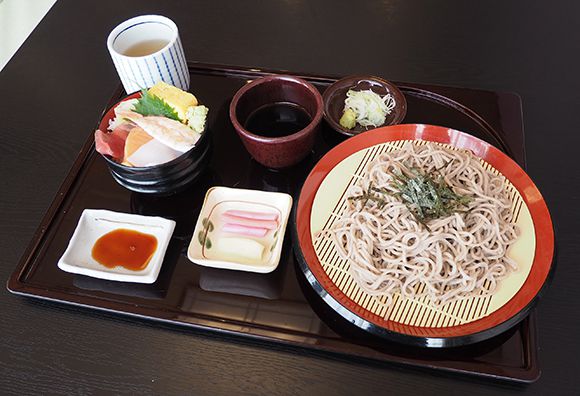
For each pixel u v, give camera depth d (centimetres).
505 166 41
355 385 33
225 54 53
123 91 51
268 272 38
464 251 36
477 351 34
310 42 54
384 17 56
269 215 41
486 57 51
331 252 38
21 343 36
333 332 35
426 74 50
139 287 38
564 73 50
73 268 38
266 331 35
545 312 36
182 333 36
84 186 45
